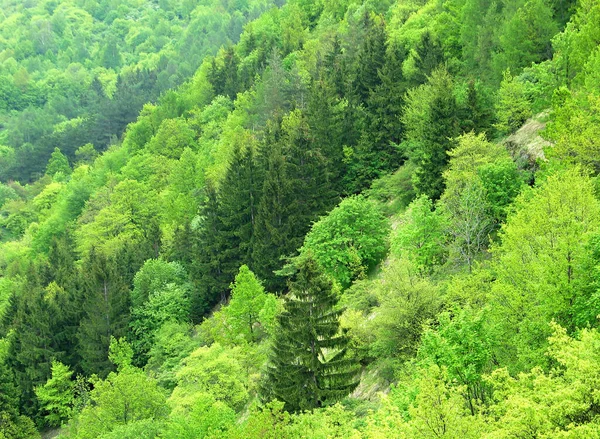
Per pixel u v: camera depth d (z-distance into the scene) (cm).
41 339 6072
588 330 1902
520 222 2847
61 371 5616
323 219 4988
